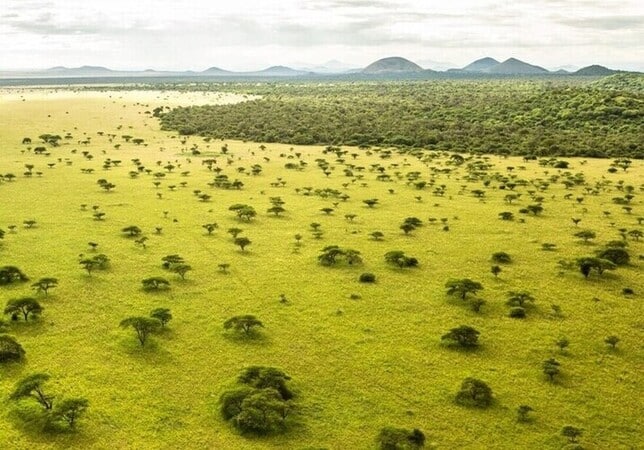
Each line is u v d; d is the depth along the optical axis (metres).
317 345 64.06
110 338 64.06
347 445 47.41
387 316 71.75
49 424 48.34
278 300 75.62
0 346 58.31
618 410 53.41
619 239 104.75
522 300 75.19
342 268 87.94
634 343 66.19
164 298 75.12
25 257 88.50
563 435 49.06
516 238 105.06
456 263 91.44
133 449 46.19
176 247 96.25
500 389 56.28
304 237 103.62
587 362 61.84
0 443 46.31
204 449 46.53
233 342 64.06
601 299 78.00
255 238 102.38
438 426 50.28
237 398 51.16
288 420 50.50
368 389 55.78
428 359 61.66
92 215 114.56
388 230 109.06
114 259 89.06
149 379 56.22
